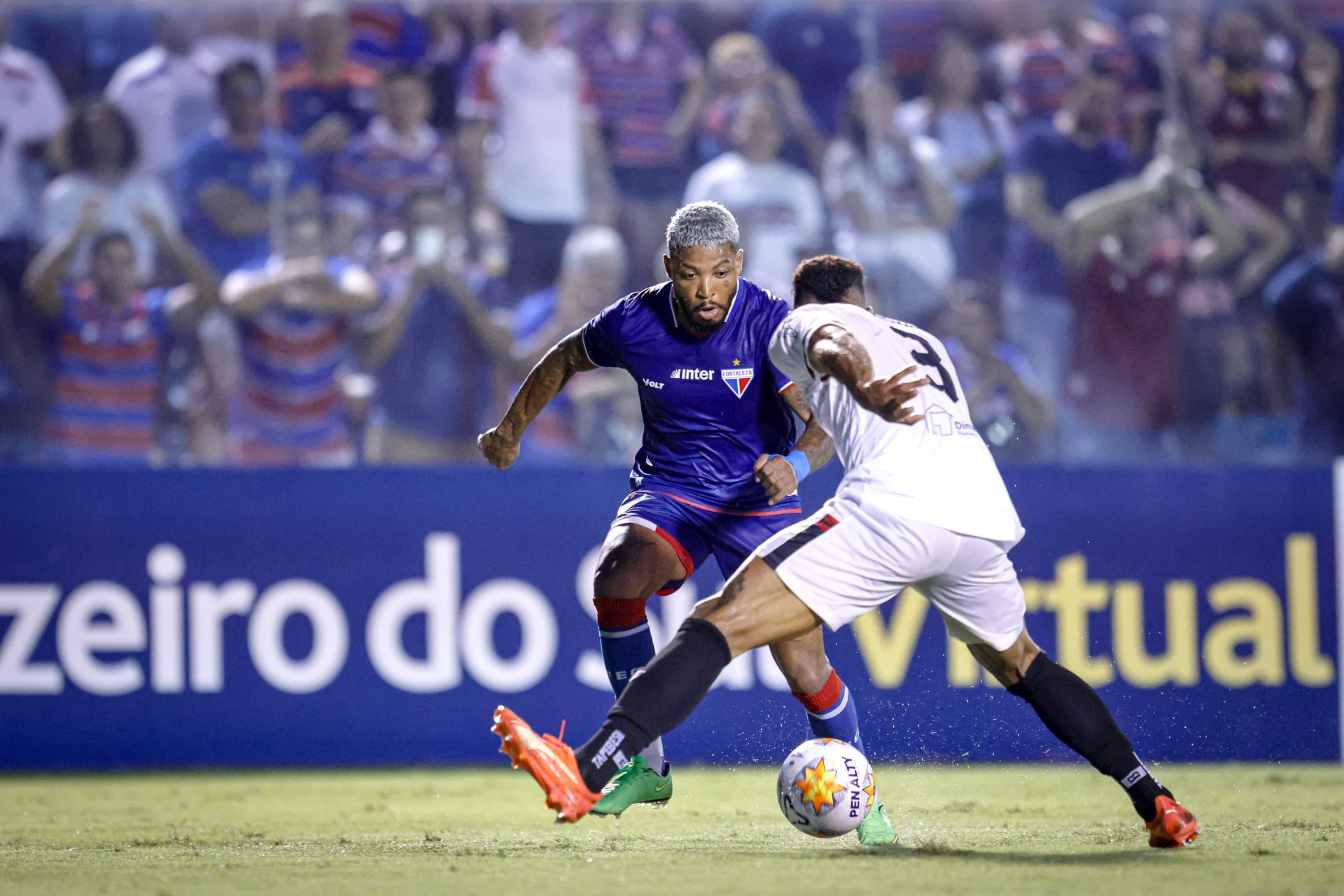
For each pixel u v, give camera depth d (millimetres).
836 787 14203
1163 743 29953
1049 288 34094
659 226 34719
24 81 32781
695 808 20719
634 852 14344
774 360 13922
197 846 16156
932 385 13305
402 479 30000
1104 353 33812
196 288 32781
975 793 23578
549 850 14734
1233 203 34312
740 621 12703
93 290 32500
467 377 33250
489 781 26734
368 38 33719
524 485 30141
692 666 12516
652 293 15586
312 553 29812
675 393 15430
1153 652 30203
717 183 34562
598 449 33000
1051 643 30078
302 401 32656
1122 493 30438
